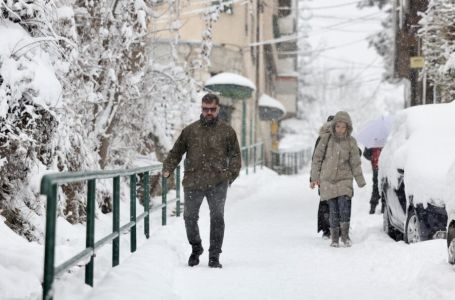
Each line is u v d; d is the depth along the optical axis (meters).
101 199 13.01
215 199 8.73
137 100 15.24
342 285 7.70
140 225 12.91
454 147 10.38
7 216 8.96
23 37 8.55
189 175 8.75
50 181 4.68
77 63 11.80
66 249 8.55
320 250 10.30
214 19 15.64
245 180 24.95
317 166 10.94
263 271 8.52
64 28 10.35
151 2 14.86
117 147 15.54
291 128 57.22
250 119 35.56
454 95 18.67
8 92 8.28
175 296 6.90
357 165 10.76
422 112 11.90
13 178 9.19
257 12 39.28
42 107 8.62
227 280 7.93
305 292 7.34
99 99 13.41
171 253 9.30
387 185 11.75
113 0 13.46
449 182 8.07
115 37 13.82
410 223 9.97
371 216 14.59
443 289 6.94
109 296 6.08
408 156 10.56
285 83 51.47
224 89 26.22
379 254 9.32
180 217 14.22
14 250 7.29
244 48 33.66
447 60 17.72
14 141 8.52
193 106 17.38
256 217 15.30
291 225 13.83
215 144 8.75
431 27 19.03
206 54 15.71
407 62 28.97
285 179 30.00
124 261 8.06
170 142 18.38
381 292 7.33
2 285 6.20
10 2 8.65
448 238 7.90
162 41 15.96
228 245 10.88
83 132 12.37
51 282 4.93
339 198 10.68
